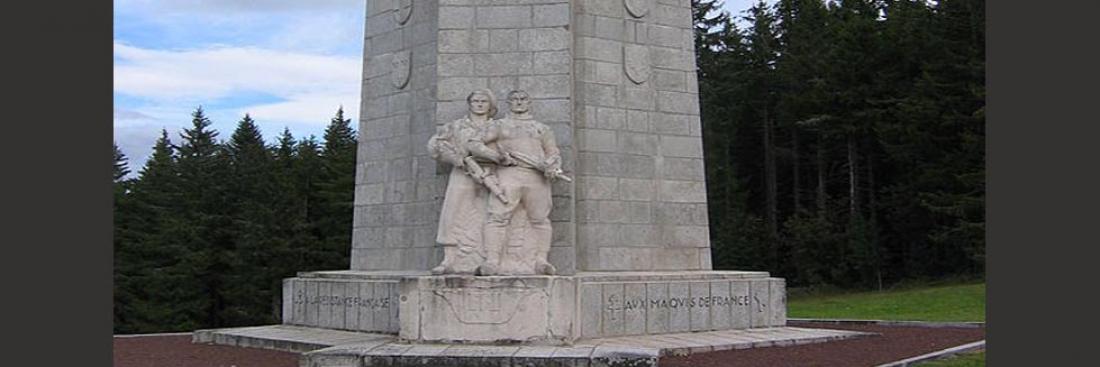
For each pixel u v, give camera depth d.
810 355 15.83
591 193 18.22
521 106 16.62
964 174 42.69
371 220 19.95
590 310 16.75
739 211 53.97
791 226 51.16
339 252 54.44
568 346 15.28
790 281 53.25
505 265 15.95
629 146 18.73
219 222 52.38
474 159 16.11
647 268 18.69
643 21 19.19
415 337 15.59
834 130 49.97
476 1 17.94
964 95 44.22
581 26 18.50
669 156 19.23
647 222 18.80
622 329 17.11
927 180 45.41
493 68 17.80
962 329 21.33
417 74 19.20
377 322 17.59
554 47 17.72
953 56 44.38
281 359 15.95
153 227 53.59
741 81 57.25
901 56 48.69
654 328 17.48
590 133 18.31
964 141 43.69
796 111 53.62
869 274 49.44
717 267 52.06
